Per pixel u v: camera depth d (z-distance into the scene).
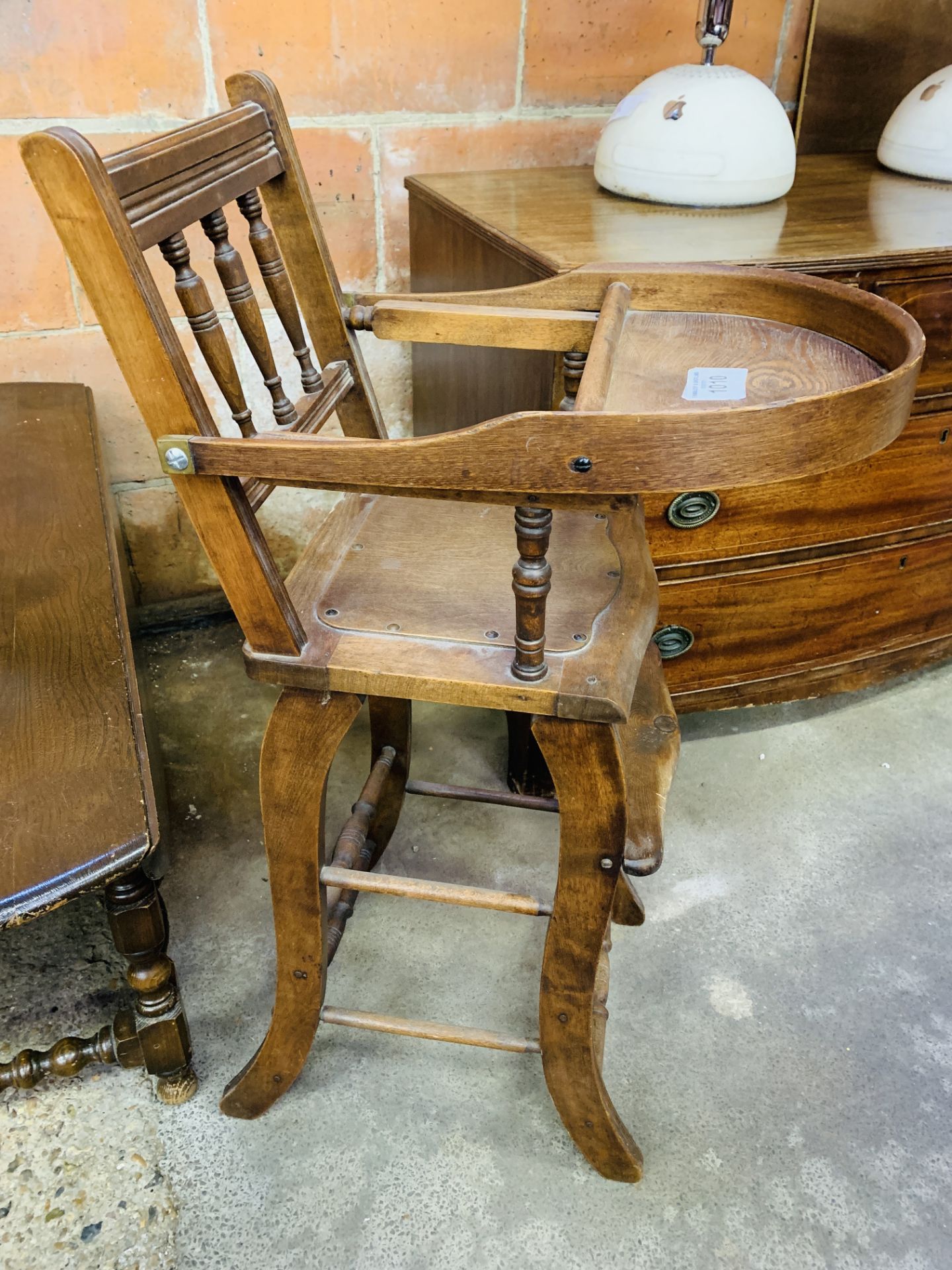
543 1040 0.97
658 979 1.30
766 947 1.35
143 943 0.97
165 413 0.71
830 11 1.73
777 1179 1.07
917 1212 1.04
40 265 1.56
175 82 1.50
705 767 1.67
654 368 0.88
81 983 1.27
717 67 1.42
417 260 1.69
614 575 0.95
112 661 1.02
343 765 1.66
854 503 1.44
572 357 1.02
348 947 1.33
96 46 1.43
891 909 1.41
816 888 1.44
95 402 1.70
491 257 1.32
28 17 1.38
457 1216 1.03
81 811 0.83
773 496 1.37
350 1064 1.19
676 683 1.54
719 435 0.63
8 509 1.27
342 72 1.57
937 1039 1.23
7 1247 0.99
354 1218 1.03
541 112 1.72
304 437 0.73
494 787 1.61
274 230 0.99
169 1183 1.05
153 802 0.85
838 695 1.87
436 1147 1.10
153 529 1.88
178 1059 1.08
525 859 1.48
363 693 0.82
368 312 1.04
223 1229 1.01
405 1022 1.01
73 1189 1.05
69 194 0.61
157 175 0.72
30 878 0.77
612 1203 1.04
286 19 1.50
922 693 1.87
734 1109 1.14
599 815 0.82
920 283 1.25
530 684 0.79
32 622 1.07
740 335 0.95
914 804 1.60
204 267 1.66
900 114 1.66
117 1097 1.14
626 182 1.46
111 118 1.49
